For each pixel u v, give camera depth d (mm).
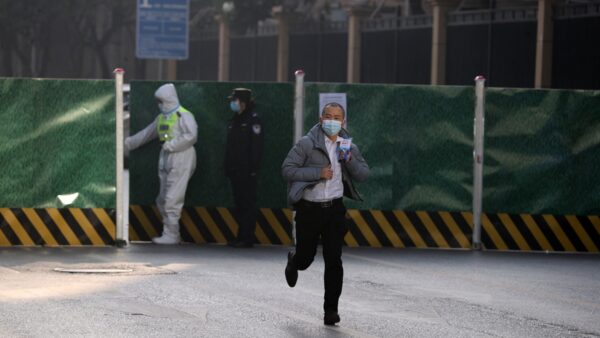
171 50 66312
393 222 34156
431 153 34156
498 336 21000
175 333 20453
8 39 102312
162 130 33562
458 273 29219
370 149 34094
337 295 21547
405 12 79562
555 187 34281
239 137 33094
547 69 65500
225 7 95438
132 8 109062
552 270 30344
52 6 103188
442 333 21078
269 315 22359
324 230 21828
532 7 67062
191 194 34406
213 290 25219
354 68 82250
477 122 34031
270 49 92938
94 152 33156
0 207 32688
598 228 34312
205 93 34406
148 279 26672
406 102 34125
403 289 26234
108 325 20984
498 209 34250
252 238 33531
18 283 25812
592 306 24781
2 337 19828
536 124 34250
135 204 34469
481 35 70562
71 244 33125
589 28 63125
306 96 33969
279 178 34156
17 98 32688
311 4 92188
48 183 32938
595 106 34281
